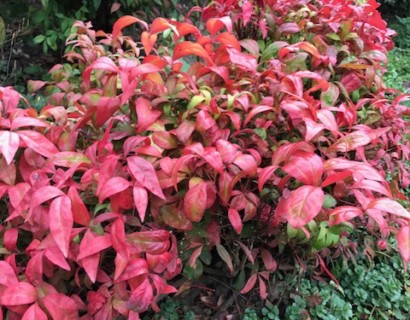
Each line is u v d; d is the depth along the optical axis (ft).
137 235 4.87
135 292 4.67
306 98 6.40
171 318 6.72
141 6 12.97
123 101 5.19
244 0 8.14
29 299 4.52
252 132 6.05
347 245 7.43
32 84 8.16
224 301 7.19
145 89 5.76
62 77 8.21
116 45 8.13
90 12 12.34
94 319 5.12
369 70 7.49
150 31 6.01
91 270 4.58
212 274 7.22
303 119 5.41
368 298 7.67
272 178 5.76
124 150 5.08
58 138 5.69
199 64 6.69
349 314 7.18
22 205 4.93
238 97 5.92
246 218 5.73
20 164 5.26
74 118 6.20
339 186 5.60
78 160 5.12
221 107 6.12
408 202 8.53
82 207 4.60
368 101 7.62
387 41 8.91
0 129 5.37
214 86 6.74
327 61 7.21
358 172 4.70
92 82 7.38
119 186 4.63
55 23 12.14
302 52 7.38
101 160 5.13
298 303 7.11
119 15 12.59
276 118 6.21
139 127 5.33
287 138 6.56
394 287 7.64
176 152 5.75
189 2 14.99
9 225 5.26
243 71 6.71
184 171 5.31
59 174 5.06
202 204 5.02
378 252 8.20
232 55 6.18
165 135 5.57
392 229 6.28
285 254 7.32
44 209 5.02
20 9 12.38
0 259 5.62
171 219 5.42
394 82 13.89
